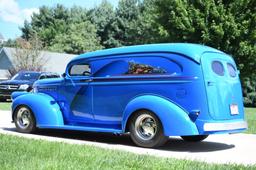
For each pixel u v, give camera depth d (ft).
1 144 25.61
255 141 33.24
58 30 280.10
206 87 27.04
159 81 28.02
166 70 27.96
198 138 32.04
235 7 96.99
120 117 30.09
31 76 89.35
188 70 27.14
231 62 29.94
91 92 31.50
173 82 27.50
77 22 285.23
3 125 40.01
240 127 28.86
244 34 97.55
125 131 29.37
